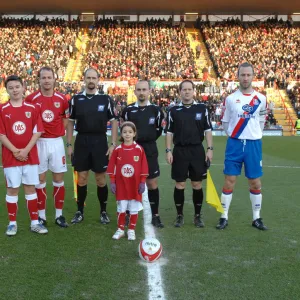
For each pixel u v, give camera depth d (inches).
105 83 1010.7
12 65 1106.1
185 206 253.3
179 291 135.1
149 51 1186.6
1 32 1269.7
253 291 135.3
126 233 195.9
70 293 133.3
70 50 1190.3
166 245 178.4
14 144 186.7
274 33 1291.8
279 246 177.6
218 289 136.6
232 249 173.5
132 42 1233.4
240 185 317.1
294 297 131.3
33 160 190.4
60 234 193.2
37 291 134.5
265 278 145.1
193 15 1396.4
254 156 201.2
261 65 1121.4
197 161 206.4
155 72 1088.8
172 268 153.4
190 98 205.6
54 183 208.8
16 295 131.7
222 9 1328.7
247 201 263.7
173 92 954.7
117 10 1339.8
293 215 229.8
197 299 130.0
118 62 1128.2
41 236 189.5
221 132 879.1
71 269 151.9
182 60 1141.1
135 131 190.4
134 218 189.2
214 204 205.3
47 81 199.8
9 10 1327.5
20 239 184.7
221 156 503.5
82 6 1282.0
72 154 213.0
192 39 1302.9
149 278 144.5
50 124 203.3
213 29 1316.4
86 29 1357.0
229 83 997.8
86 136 209.0
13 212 191.9
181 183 210.4
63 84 991.0
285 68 1122.0
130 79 1024.9
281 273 149.3
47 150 203.9
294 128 923.4
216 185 320.8
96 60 1149.7
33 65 1115.9
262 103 199.2
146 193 280.8
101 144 209.8
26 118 186.9
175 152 208.1
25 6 1280.8
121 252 170.1
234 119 200.5
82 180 213.9
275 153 540.4
